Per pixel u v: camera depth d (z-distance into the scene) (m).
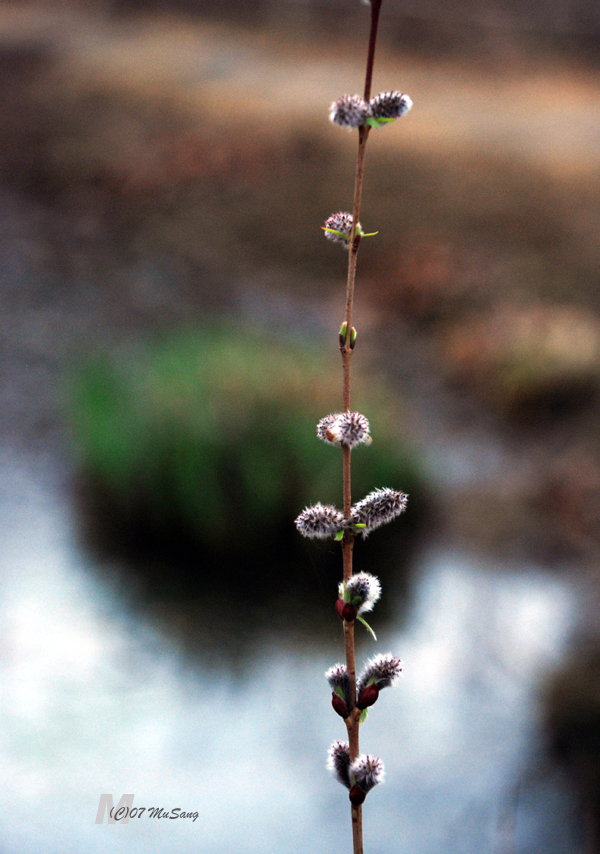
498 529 3.44
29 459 3.98
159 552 3.26
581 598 2.94
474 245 6.52
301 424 3.34
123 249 6.79
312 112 8.94
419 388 4.88
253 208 7.42
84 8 13.05
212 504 3.17
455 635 2.78
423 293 5.83
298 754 2.28
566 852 1.81
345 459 0.93
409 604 2.99
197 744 2.29
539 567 3.19
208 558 3.21
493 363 4.79
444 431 4.43
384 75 10.62
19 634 2.76
